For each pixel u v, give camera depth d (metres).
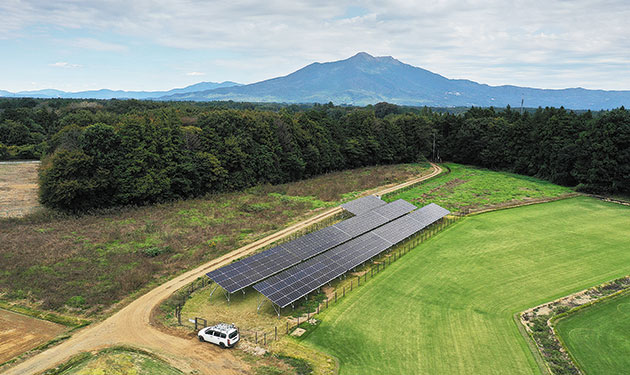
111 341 33.62
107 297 40.78
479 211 77.50
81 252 52.16
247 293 43.72
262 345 33.97
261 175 102.25
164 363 30.80
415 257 54.81
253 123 103.50
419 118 152.50
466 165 145.50
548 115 123.62
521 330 36.78
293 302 41.81
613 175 91.81
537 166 119.62
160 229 63.06
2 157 113.94
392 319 38.72
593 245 58.75
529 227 67.50
